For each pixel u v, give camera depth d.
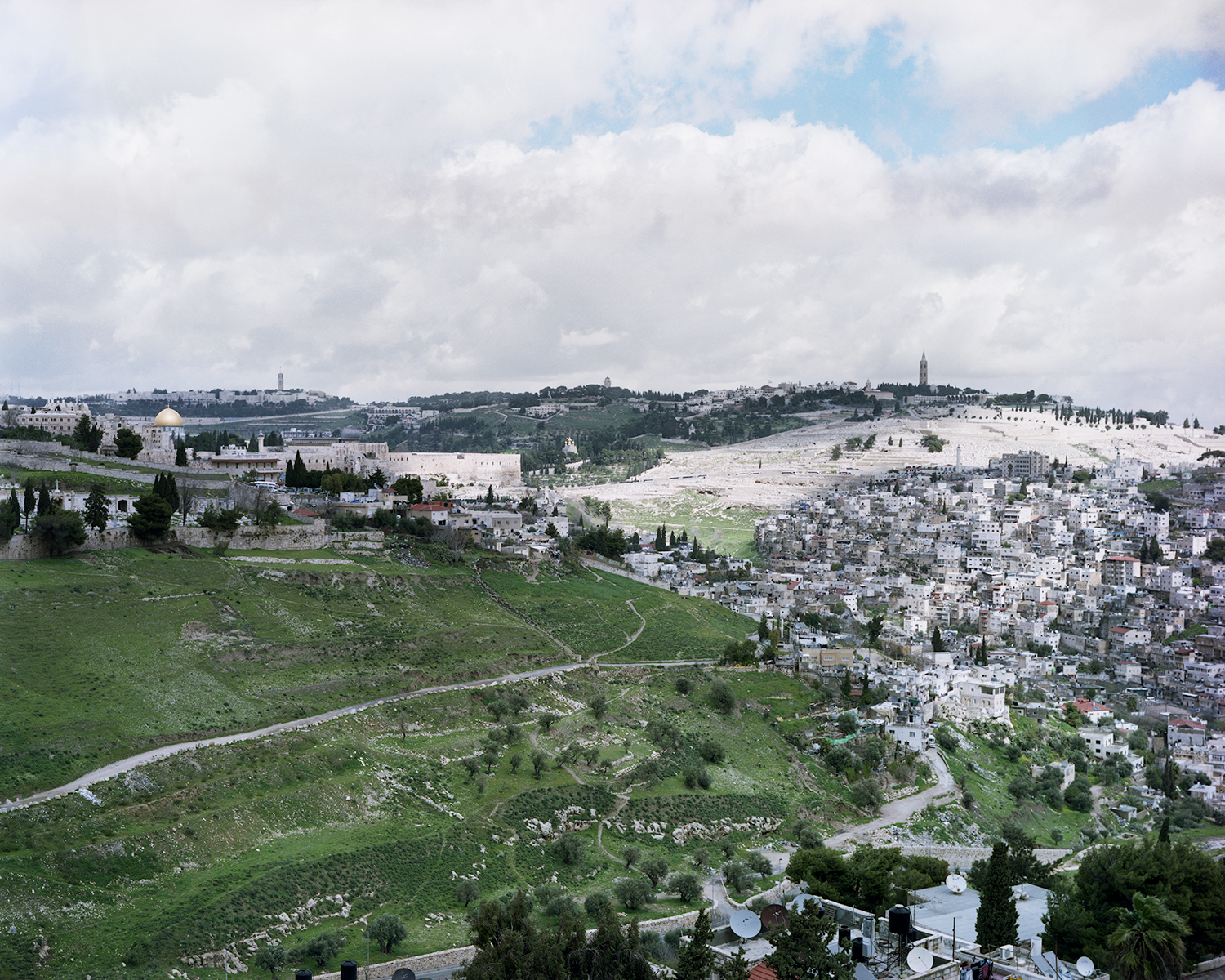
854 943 95.88
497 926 122.06
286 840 170.75
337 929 149.00
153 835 158.75
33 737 177.00
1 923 132.38
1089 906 129.00
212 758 184.50
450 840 181.12
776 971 90.88
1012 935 105.50
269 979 132.50
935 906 131.12
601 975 111.50
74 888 143.75
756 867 189.88
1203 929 119.88
